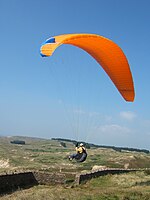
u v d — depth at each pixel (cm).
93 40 1888
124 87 2205
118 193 2158
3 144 16125
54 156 10688
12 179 2367
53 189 2336
